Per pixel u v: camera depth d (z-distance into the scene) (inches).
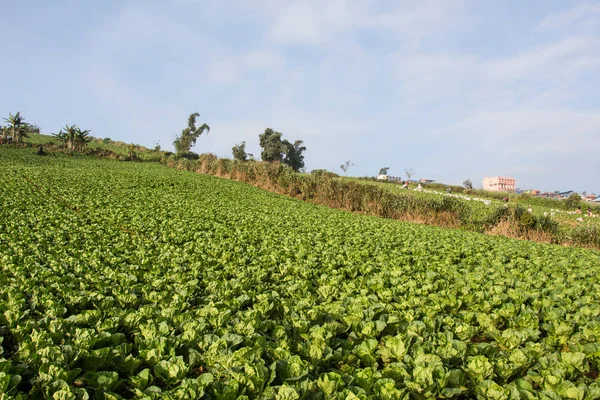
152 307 233.0
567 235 860.6
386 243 516.1
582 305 282.0
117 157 2281.0
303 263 371.6
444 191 2126.0
